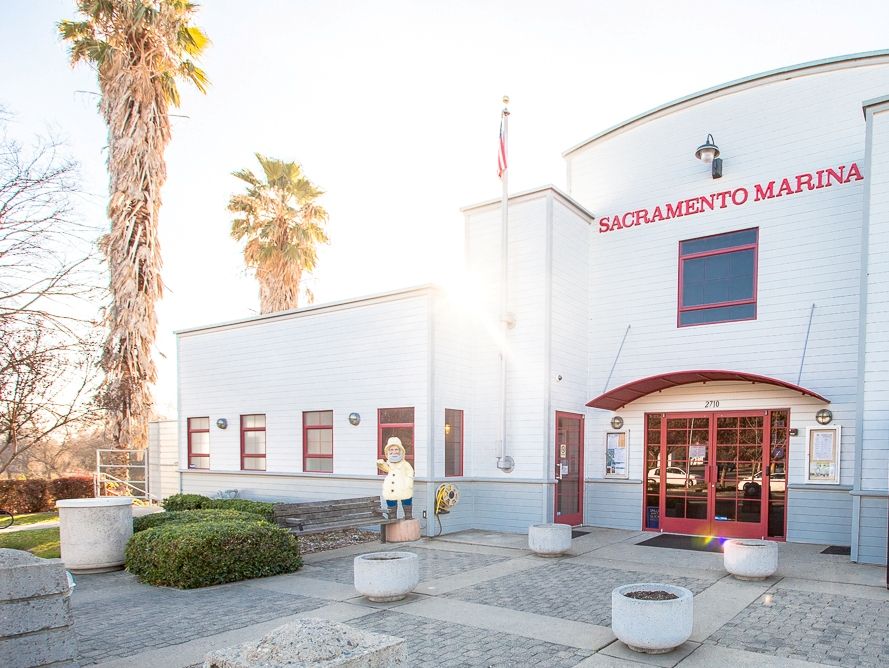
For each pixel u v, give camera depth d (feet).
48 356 26.81
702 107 43.55
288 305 79.61
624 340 45.52
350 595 25.41
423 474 41.52
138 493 58.29
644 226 45.42
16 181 29.17
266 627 20.98
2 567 14.08
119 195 55.31
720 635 19.94
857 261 37.24
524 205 44.21
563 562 31.83
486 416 44.60
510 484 42.86
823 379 37.50
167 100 59.72
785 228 39.78
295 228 79.05
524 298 43.57
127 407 54.34
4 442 27.20
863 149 37.76
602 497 45.01
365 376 45.80
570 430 44.42
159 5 57.88
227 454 55.62
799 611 22.47
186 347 60.29
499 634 20.16
